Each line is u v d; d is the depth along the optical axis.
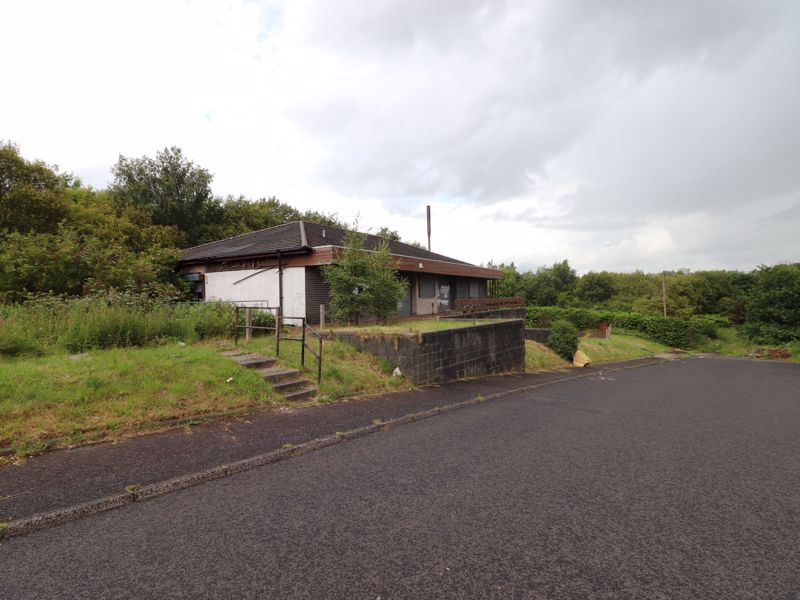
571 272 59.38
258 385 6.63
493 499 3.60
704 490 3.92
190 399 5.78
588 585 2.41
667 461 4.81
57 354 6.81
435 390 8.98
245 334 9.97
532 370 15.25
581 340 26.44
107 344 7.53
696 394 10.98
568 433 6.01
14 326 7.04
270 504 3.41
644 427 6.59
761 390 12.50
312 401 6.88
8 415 4.51
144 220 25.02
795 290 35.91
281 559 2.62
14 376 5.17
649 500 3.66
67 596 2.24
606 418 7.20
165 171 28.67
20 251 13.04
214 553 2.67
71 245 13.64
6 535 2.84
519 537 2.95
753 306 39.09
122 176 28.58
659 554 2.77
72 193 28.33
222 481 3.88
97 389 5.34
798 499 3.74
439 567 2.56
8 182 17.41
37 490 3.43
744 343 37.97
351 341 9.83
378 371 9.02
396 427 6.02
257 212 33.56
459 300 25.19
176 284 19.59
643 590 2.37
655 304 47.62
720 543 2.93
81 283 13.62
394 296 13.62
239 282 18.52
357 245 13.66
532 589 2.36
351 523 3.11
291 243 17.55
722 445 5.59
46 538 2.84
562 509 3.43
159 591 2.29
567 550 2.79
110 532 2.93
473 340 11.79
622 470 4.45
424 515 3.26
